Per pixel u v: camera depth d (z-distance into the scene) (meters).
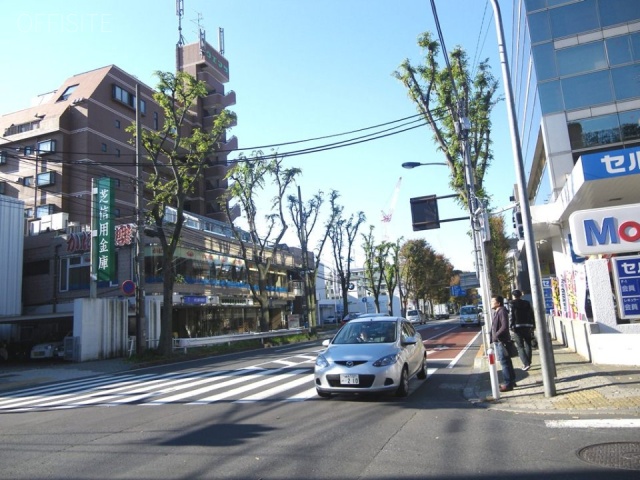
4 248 29.70
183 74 22.81
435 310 94.31
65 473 5.32
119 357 23.67
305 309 48.81
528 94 24.80
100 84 45.34
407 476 4.86
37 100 50.84
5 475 5.31
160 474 5.17
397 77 18.45
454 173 18.02
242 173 33.53
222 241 38.72
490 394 9.10
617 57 21.14
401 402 8.87
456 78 17.58
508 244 43.47
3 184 43.94
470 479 4.73
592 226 11.12
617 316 11.29
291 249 53.78
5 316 28.23
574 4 21.97
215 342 26.69
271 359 19.00
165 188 24.22
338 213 42.44
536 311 8.52
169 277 22.80
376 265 62.34
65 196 42.06
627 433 6.02
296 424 7.29
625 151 12.53
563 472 4.80
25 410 10.24
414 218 15.63
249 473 5.11
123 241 29.88
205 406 9.26
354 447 5.93
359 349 9.25
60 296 31.23
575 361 11.46
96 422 8.16
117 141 46.06
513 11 27.08
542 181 24.92
